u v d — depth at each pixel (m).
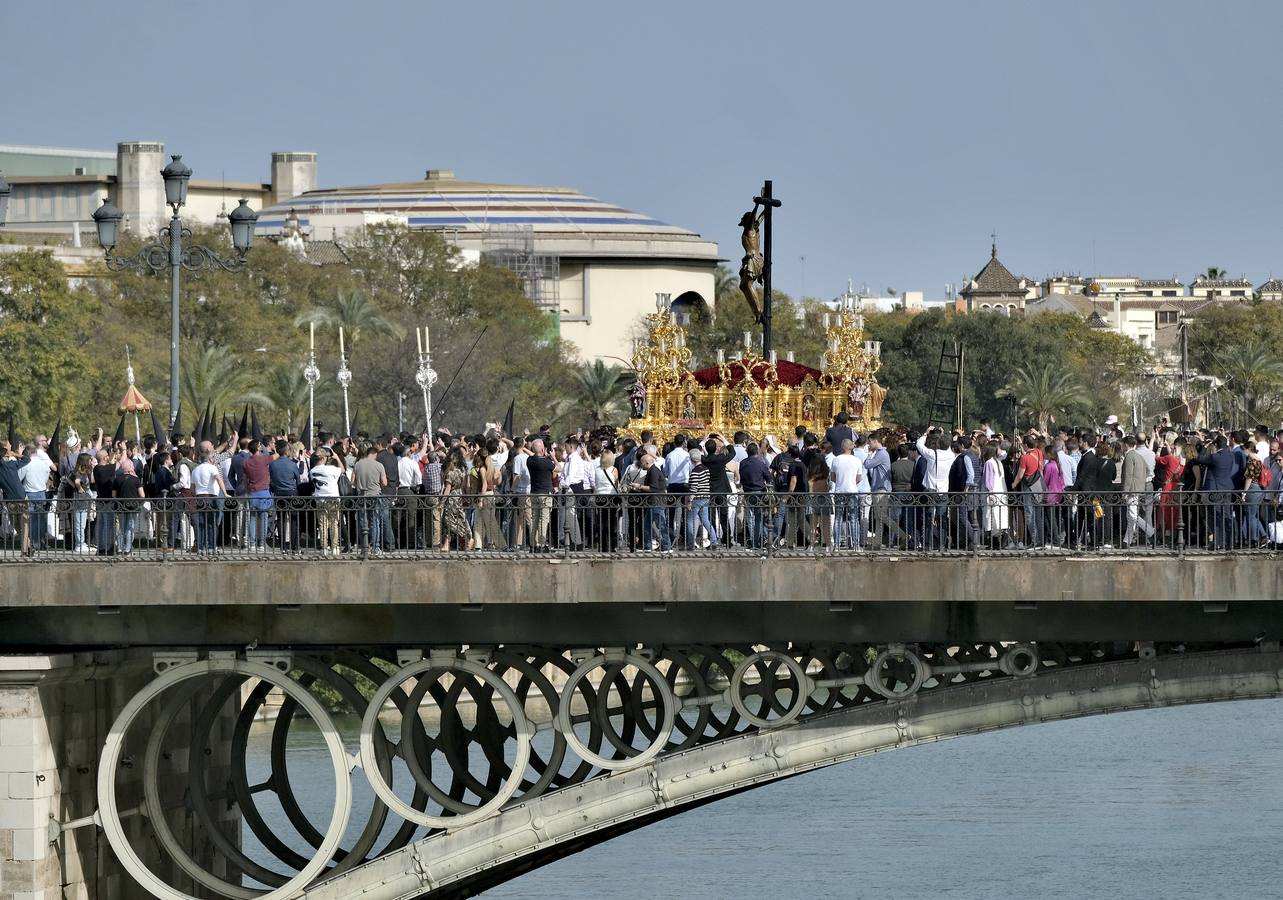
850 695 86.94
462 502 47.09
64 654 47.34
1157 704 45.91
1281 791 91.69
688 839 82.88
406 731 48.56
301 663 48.56
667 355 75.69
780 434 73.12
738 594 45.22
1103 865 76.56
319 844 54.78
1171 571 44.41
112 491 52.84
